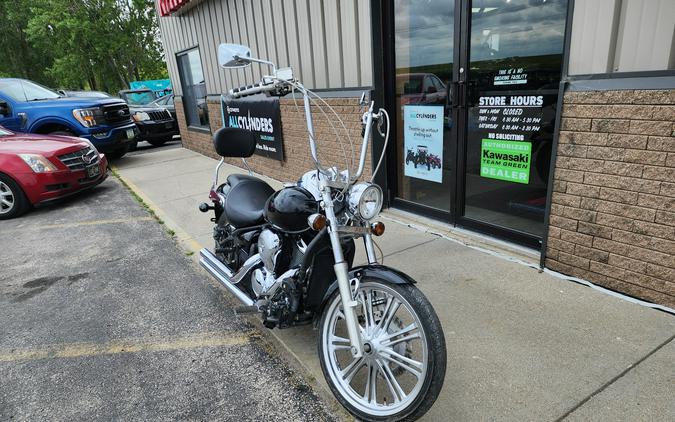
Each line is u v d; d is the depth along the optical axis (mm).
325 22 5570
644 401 2312
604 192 3174
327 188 2318
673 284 2965
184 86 11258
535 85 3746
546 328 2945
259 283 2947
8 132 7812
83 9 24984
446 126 4594
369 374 2350
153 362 3021
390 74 5051
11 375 2967
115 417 2547
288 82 2379
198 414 2533
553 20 3504
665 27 2734
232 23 7875
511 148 4047
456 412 2328
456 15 4160
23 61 34031
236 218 3205
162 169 9539
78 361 3078
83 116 9656
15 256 5094
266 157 7668
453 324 3057
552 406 2324
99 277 4398
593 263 3369
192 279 4238
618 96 2955
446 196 4820
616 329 2883
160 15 11188
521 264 3822
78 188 7078
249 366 2928
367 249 2352
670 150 2793
